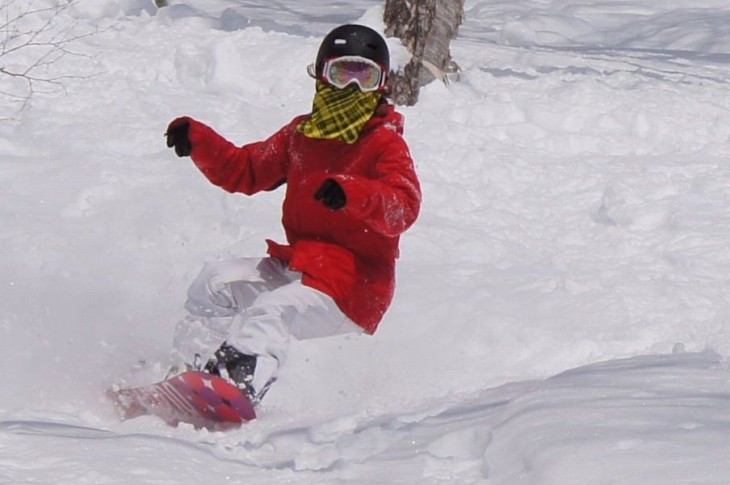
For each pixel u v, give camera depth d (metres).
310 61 24.75
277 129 21.03
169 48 24.91
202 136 11.20
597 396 8.95
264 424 10.45
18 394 11.13
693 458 7.29
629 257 17.17
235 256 15.49
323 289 10.79
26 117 20.34
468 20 41.47
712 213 18.97
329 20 35.56
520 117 23.44
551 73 28.08
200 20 28.58
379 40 10.75
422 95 24.05
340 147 10.90
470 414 9.37
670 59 34.88
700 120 24.20
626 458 7.38
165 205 16.92
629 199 19.36
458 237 17.12
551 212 19.02
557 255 17.06
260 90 23.28
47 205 16.62
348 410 10.95
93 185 17.34
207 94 22.84
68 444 8.27
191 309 11.41
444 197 19.00
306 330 10.84
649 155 22.20
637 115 23.64
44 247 15.09
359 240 10.95
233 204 17.19
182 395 10.21
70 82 22.27
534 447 7.81
